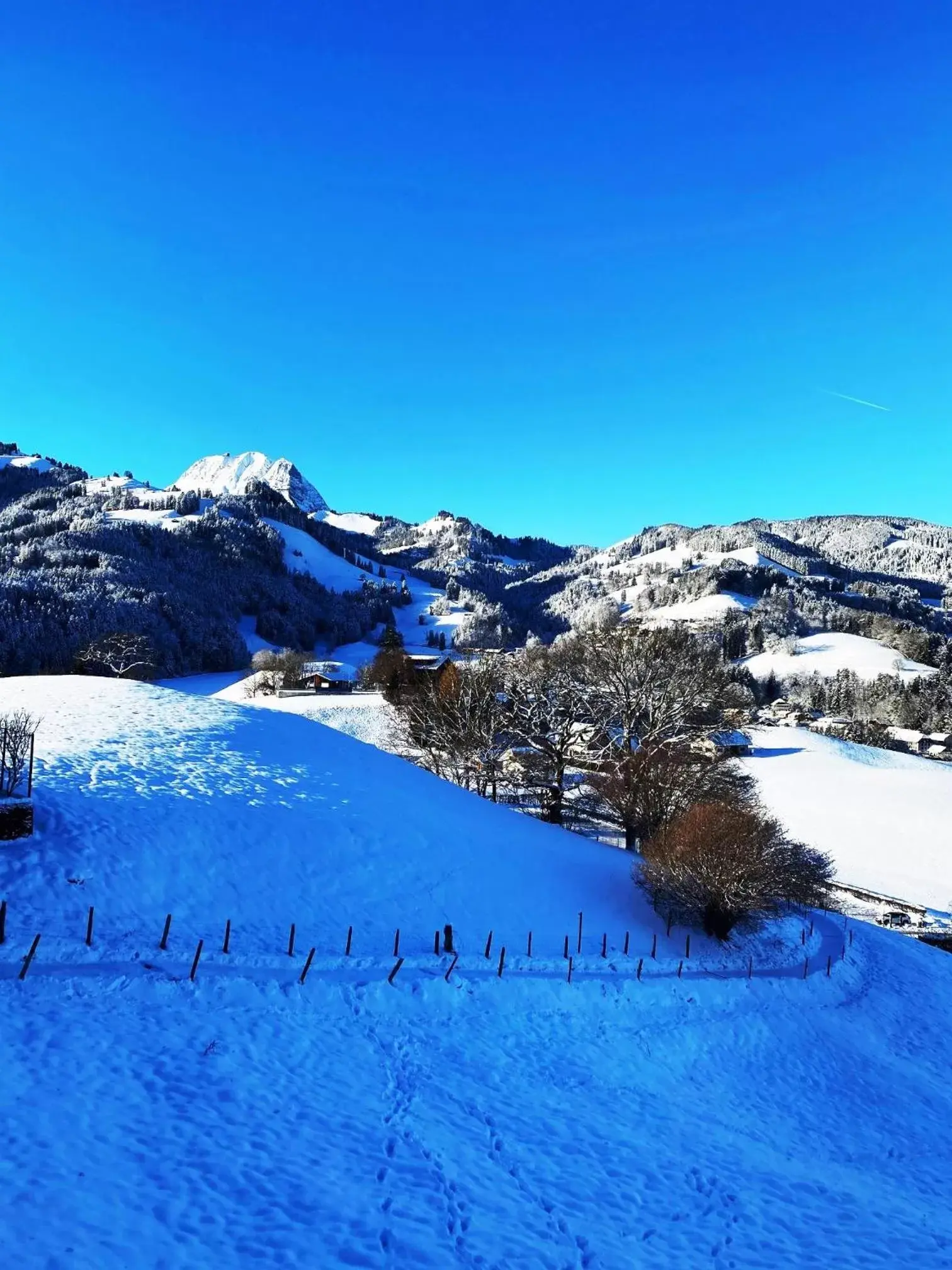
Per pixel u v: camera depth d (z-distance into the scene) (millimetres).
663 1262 12695
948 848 69562
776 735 112250
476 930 26531
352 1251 10969
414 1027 19656
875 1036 27781
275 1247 10672
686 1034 23891
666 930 30859
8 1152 11094
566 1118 17438
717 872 30328
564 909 30188
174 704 38781
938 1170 19484
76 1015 15438
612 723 54188
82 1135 11984
